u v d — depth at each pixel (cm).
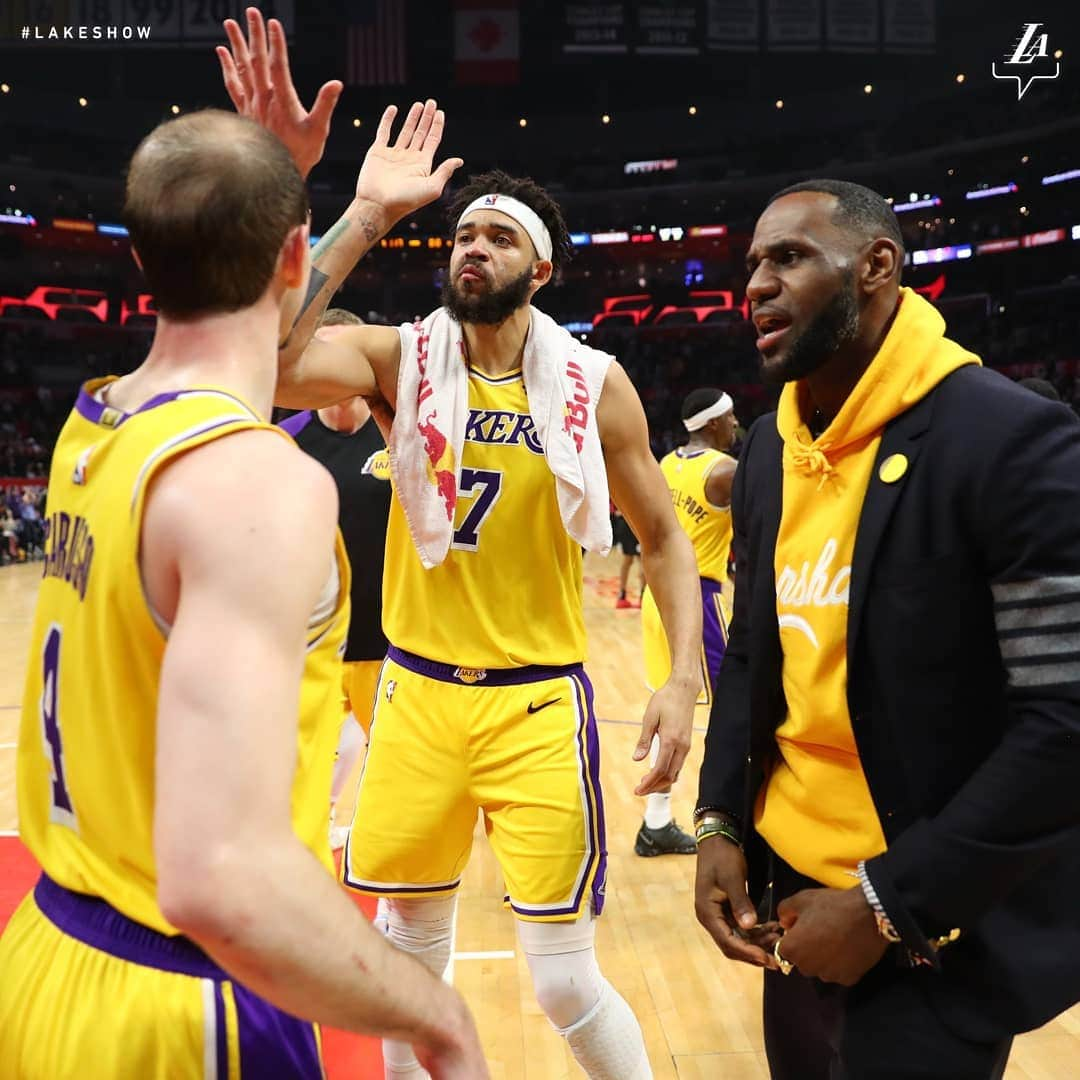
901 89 2994
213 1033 109
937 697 140
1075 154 2725
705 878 167
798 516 155
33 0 2472
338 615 123
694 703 229
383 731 231
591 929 224
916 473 141
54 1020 111
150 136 115
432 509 221
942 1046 140
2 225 2891
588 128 3203
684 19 2675
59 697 116
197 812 89
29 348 3053
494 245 224
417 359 226
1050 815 127
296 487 101
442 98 3117
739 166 3159
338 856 392
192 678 92
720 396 482
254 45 159
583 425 225
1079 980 140
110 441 112
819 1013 156
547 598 227
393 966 99
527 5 2703
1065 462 129
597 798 224
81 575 112
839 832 152
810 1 2670
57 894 119
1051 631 128
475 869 419
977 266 2944
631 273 3344
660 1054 281
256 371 116
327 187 3128
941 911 129
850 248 146
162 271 112
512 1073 268
